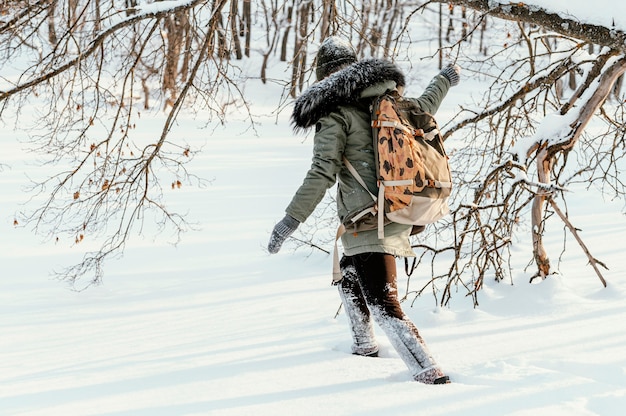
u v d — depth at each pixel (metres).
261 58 29.03
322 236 8.60
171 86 6.03
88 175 5.92
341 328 4.43
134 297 6.70
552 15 4.16
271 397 2.77
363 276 3.18
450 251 7.34
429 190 3.10
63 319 5.81
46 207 6.25
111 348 4.45
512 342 3.59
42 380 3.46
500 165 4.99
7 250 8.99
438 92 3.68
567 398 2.50
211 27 5.39
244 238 9.44
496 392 2.62
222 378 3.16
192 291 6.80
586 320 4.04
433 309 4.72
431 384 2.86
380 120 3.10
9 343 4.94
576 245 7.31
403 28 5.20
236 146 18.12
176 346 4.30
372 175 3.13
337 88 3.14
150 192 12.62
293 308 5.46
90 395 3.00
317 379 3.04
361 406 2.57
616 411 2.36
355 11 6.13
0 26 5.52
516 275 5.41
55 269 8.07
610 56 4.92
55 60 5.45
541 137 5.10
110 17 5.32
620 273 5.55
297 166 15.65
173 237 9.60
